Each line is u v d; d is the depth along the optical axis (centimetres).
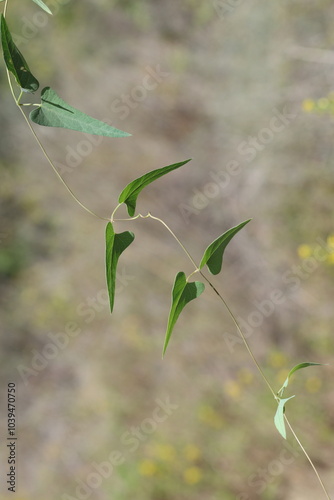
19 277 538
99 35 537
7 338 537
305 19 449
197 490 409
